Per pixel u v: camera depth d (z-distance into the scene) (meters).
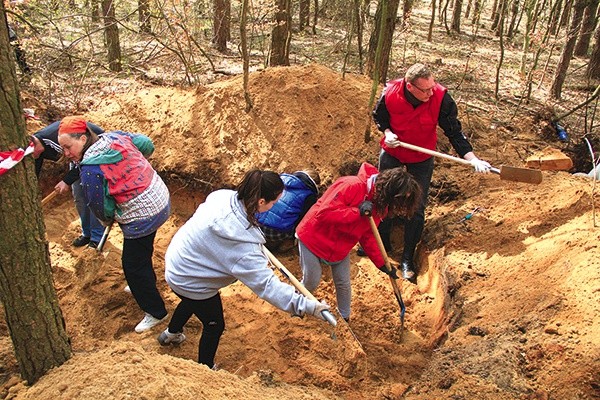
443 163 6.20
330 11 14.24
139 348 2.91
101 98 7.32
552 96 10.23
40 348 2.57
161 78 8.85
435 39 15.78
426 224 5.49
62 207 5.89
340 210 3.67
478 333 3.65
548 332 3.40
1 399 2.56
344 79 6.77
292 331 4.34
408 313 4.66
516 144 7.14
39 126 6.14
